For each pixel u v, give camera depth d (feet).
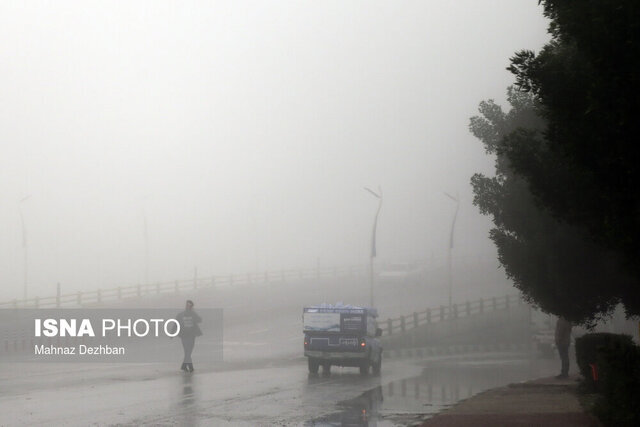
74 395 75.97
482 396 75.82
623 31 38.68
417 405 71.41
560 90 43.91
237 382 92.07
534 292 79.97
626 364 43.86
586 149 43.45
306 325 106.52
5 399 72.43
